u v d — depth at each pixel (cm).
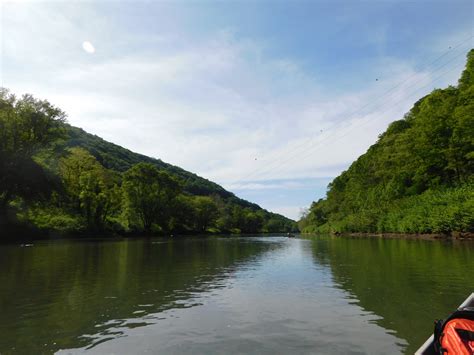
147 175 10756
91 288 1597
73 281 1791
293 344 845
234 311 1167
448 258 2459
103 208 8350
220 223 17500
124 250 3984
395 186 7812
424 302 1234
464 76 7262
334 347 820
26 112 5462
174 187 11769
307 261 2730
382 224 6925
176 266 2461
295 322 1027
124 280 1830
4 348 835
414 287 1496
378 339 868
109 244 5200
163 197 11156
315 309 1174
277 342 861
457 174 5722
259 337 900
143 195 10475
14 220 5716
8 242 5309
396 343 839
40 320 1073
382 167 8894
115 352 808
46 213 7050
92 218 8031
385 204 7669
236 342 865
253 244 5869
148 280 1828
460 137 5444
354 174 11588
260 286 1628
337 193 12650
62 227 6888
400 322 1005
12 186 5394
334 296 1371
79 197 7594
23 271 2158
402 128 10762
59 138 5991
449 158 5588
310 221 15825
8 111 5378
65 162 7169
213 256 3325
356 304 1228
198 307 1228
